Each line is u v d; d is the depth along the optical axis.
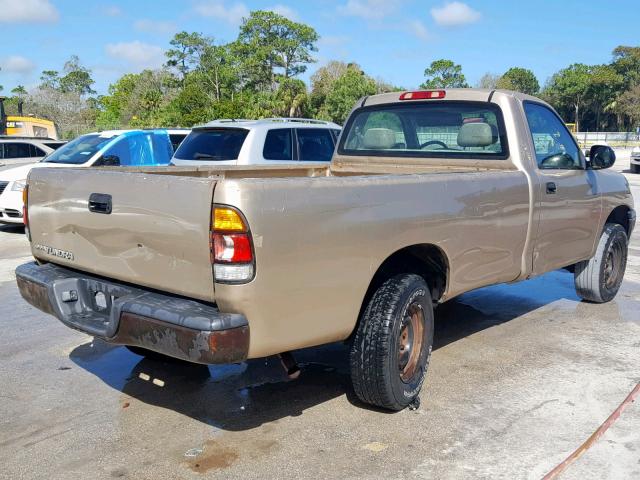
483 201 4.59
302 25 91.38
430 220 4.15
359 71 81.88
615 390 4.64
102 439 3.93
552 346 5.59
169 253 3.48
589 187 5.99
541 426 4.08
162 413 4.29
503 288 7.64
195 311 3.35
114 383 4.80
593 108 106.69
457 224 4.37
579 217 5.89
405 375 4.23
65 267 4.32
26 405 4.41
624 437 3.94
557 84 106.31
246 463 3.64
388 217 3.87
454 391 4.62
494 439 3.90
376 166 6.02
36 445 3.86
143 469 3.58
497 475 3.50
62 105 61.91
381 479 3.46
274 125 9.76
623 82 101.31
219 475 3.52
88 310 4.11
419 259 4.45
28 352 5.46
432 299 4.57
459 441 3.88
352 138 6.23
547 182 5.32
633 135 74.44
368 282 3.82
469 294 7.35
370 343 3.97
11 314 6.57
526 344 5.63
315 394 4.59
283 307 3.42
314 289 3.54
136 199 3.60
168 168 5.25
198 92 67.62
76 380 4.85
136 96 78.94
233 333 3.25
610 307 6.82
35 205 4.39
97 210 3.85
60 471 3.57
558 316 6.49
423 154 5.68
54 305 4.04
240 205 3.20
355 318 3.83
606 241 6.52
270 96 72.44
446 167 5.52
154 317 3.41
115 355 5.39
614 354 5.39
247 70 87.69
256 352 3.38
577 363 5.18
